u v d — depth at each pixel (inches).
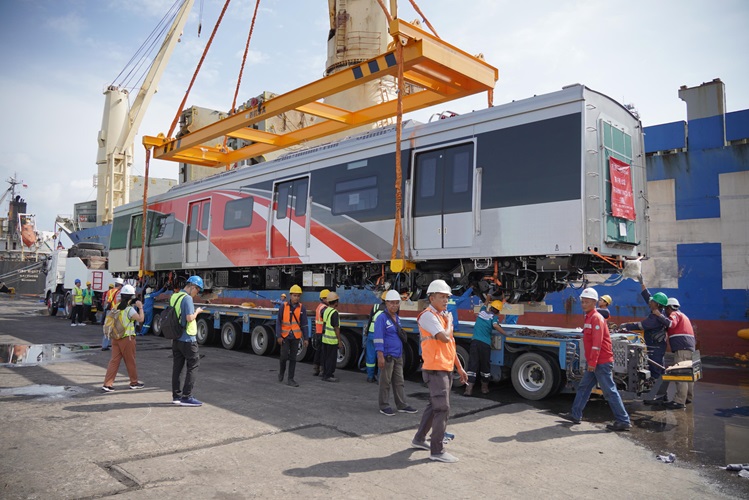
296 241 500.1
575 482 189.0
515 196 337.4
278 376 402.0
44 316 1045.2
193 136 596.4
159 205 737.0
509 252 336.5
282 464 198.8
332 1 976.3
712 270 522.3
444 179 381.4
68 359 466.3
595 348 269.1
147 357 490.6
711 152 531.5
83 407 285.9
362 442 231.1
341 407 300.4
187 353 296.0
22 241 2409.0
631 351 314.2
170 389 339.3
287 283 577.3
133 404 295.0
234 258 579.2
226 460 201.9
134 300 344.2
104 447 215.5
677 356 339.9
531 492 177.6
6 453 206.4
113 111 1563.7
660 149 557.6
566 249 311.3
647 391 328.8
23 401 300.2
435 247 379.6
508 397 349.4
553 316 582.9
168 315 294.4
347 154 459.5
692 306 528.7
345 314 462.3
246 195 570.3
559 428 268.2
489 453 221.6
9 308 1322.6
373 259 423.5
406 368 420.2
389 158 422.6
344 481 182.7
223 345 589.6
